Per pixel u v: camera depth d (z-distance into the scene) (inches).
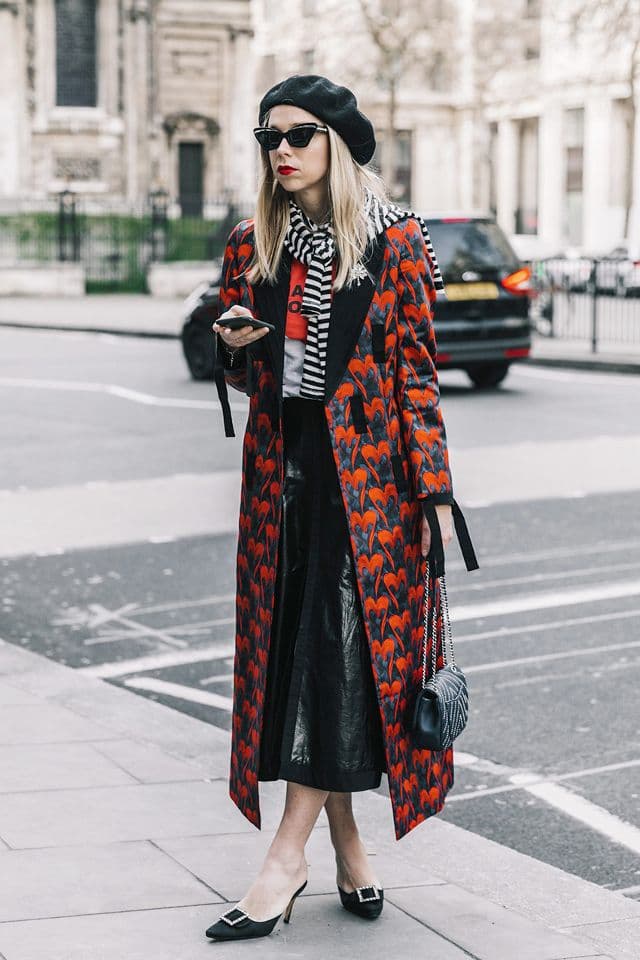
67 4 2455.7
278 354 159.9
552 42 2071.9
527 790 233.6
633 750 250.8
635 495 492.4
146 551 412.8
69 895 172.2
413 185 2854.3
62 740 239.1
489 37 2498.8
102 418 700.7
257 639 161.6
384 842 204.1
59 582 377.1
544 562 393.1
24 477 538.0
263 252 161.2
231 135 2618.1
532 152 2628.0
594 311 1021.2
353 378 158.1
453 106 2834.6
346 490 157.6
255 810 161.8
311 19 2610.7
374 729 160.4
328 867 185.0
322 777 159.2
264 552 161.8
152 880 177.5
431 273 163.3
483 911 171.6
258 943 160.6
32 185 2452.0
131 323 1347.2
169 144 2598.4
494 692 282.0
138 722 256.2
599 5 1668.3
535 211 2620.6
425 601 164.4
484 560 396.8
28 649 317.4
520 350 801.6
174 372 922.7
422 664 163.3
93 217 1927.9
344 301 157.8
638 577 374.9
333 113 157.0
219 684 293.3
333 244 158.7
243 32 2600.9
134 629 333.7
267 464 161.9
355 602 159.0
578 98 2423.7
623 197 2342.5
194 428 665.0
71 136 2458.2
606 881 199.3
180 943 159.5
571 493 496.7
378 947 160.4
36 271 1854.1
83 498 492.7
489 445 609.0
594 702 275.9
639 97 2265.0
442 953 159.2
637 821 220.8
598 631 324.8
